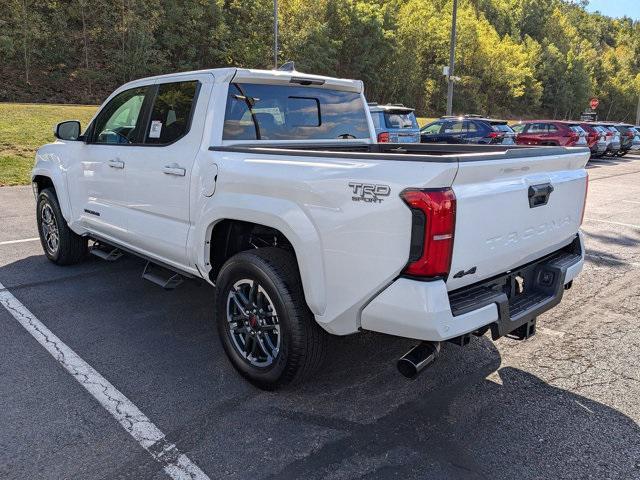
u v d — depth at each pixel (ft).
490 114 222.07
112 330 13.56
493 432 9.48
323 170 9.15
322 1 165.37
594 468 8.54
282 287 9.86
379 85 181.06
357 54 174.91
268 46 149.89
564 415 10.06
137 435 9.18
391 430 9.47
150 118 13.47
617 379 11.46
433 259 8.00
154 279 13.62
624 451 8.98
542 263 11.11
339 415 9.92
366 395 10.64
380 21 172.76
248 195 10.43
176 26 135.64
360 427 9.55
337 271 9.04
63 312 14.66
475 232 8.55
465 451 8.93
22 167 41.11
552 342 13.37
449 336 8.30
